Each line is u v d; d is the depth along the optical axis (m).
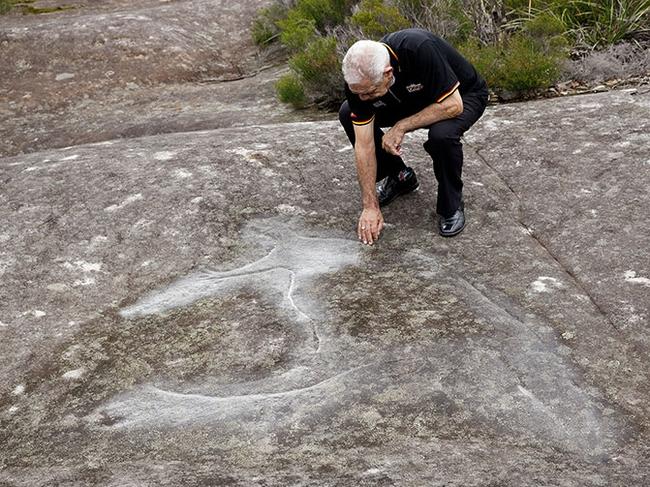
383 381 2.84
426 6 6.98
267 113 6.77
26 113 7.78
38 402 2.94
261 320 3.29
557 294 3.31
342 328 3.19
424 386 2.80
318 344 3.10
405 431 2.58
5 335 3.37
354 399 2.76
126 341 3.26
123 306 3.53
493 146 4.73
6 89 8.20
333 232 3.97
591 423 2.60
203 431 2.67
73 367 3.12
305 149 4.76
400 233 3.91
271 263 3.74
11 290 3.66
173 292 3.59
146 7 11.52
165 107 7.55
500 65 6.18
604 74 6.21
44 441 2.72
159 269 3.77
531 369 2.87
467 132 4.97
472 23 7.02
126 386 2.97
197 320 3.35
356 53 3.14
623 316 3.14
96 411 2.85
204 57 9.09
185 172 4.52
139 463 2.53
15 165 4.94
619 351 2.95
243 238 3.97
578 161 4.42
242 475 2.41
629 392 2.73
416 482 2.30
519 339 3.04
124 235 4.01
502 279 3.47
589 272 3.47
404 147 4.77
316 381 2.88
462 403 2.71
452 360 2.93
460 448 2.48
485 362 2.91
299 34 7.93
